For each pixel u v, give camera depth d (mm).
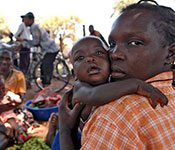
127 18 721
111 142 679
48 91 3910
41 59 5551
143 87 704
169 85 809
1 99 2688
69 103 1071
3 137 2717
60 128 1031
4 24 13531
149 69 728
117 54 731
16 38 5289
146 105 693
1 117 2787
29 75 5660
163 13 720
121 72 748
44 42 5371
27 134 3018
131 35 700
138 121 678
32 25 5273
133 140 665
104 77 918
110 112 710
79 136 1079
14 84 2971
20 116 3191
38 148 2586
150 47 694
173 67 932
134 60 710
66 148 977
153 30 690
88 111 910
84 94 819
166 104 731
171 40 724
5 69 2857
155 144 679
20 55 5434
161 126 689
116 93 718
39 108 3635
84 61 926
